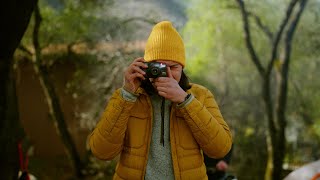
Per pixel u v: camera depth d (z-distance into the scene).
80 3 13.69
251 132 15.91
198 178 2.26
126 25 14.25
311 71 15.32
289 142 15.72
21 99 17.64
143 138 2.25
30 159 16.56
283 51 12.61
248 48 12.54
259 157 15.48
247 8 13.56
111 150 2.26
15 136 4.11
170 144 2.25
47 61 14.21
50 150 17.88
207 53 15.09
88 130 16.55
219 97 16.12
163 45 2.25
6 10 3.59
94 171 13.70
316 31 14.31
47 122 17.89
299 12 12.31
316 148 15.68
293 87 15.67
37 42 12.35
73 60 14.70
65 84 16.09
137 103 2.29
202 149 2.27
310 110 15.80
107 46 14.39
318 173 3.14
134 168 2.24
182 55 2.30
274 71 15.77
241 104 16.30
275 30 14.06
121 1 14.13
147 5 14.30
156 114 2.29
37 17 12.05
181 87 2.36
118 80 14.34
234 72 15.93
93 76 14.78
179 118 2.27
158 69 2.15
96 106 14.90
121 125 2.20
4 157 3.95
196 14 14.48
